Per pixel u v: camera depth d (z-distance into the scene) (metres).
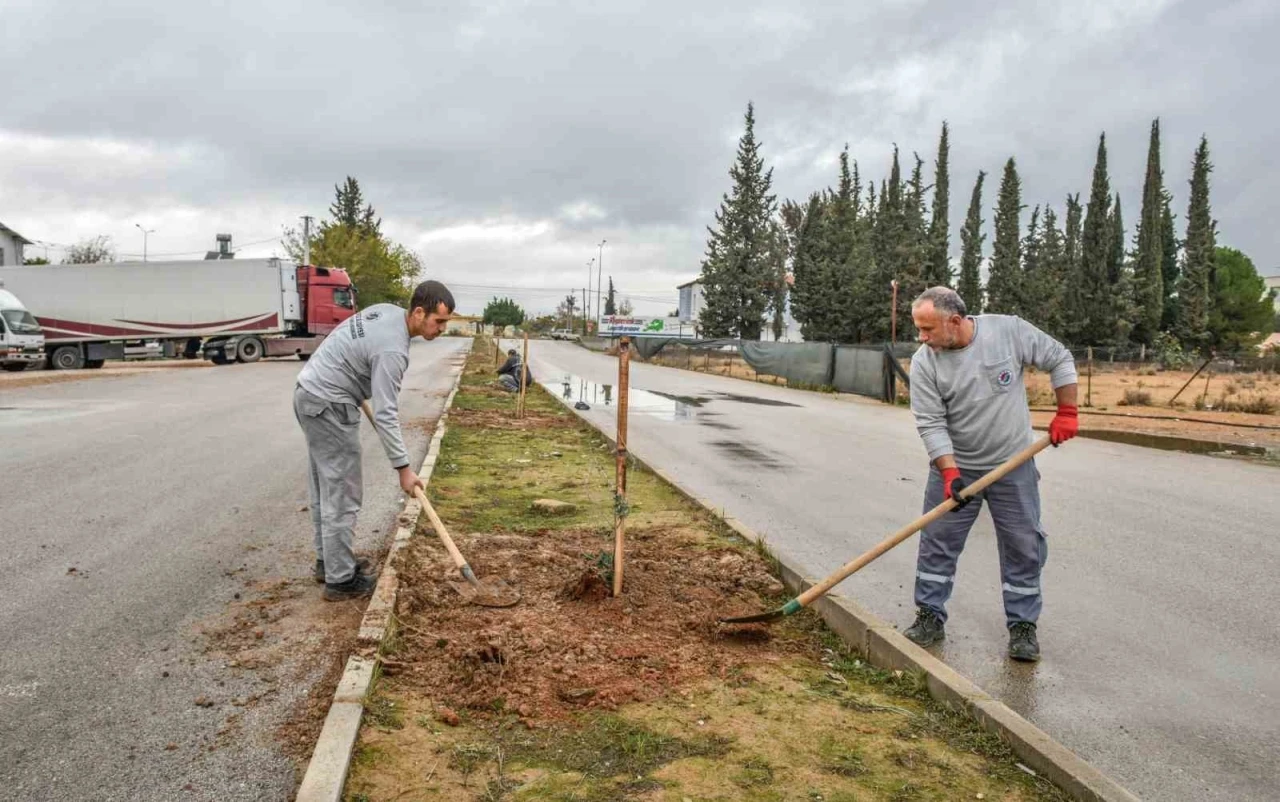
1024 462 4.27
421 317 4.63
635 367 38.44
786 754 3.15
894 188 55.84
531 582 5.10
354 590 4.89
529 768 3.00
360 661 3.71
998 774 3.06
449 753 3.09
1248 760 3.37
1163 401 22.58
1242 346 63.34
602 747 3.17
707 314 54.09
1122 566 6.21
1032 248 64.06
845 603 4.53
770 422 16.11
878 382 22.69
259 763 3.07
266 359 37.69
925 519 4.17
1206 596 5.50
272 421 13.53
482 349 57.38
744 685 3.78
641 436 13.20
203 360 38.19
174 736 3.25
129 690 3.63
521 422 14.77
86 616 4.50
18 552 5.66
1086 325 58.28
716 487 8.97
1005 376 4.29
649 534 6.43
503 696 3.55
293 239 62.16
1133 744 3.49
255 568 5.45
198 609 4.66
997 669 4.24
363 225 79.19
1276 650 4.56
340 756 2.94
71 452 9.91
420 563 5.36
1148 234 59.12
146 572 5.30
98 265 30.97
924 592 4.58
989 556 6.38
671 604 4.79
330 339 4.77
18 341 27.31
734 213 53.47
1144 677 4.18
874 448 12.56
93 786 2.89
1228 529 7.48
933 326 4.23
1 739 3.19
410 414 15.60
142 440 11.06
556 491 8.25
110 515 6.79
